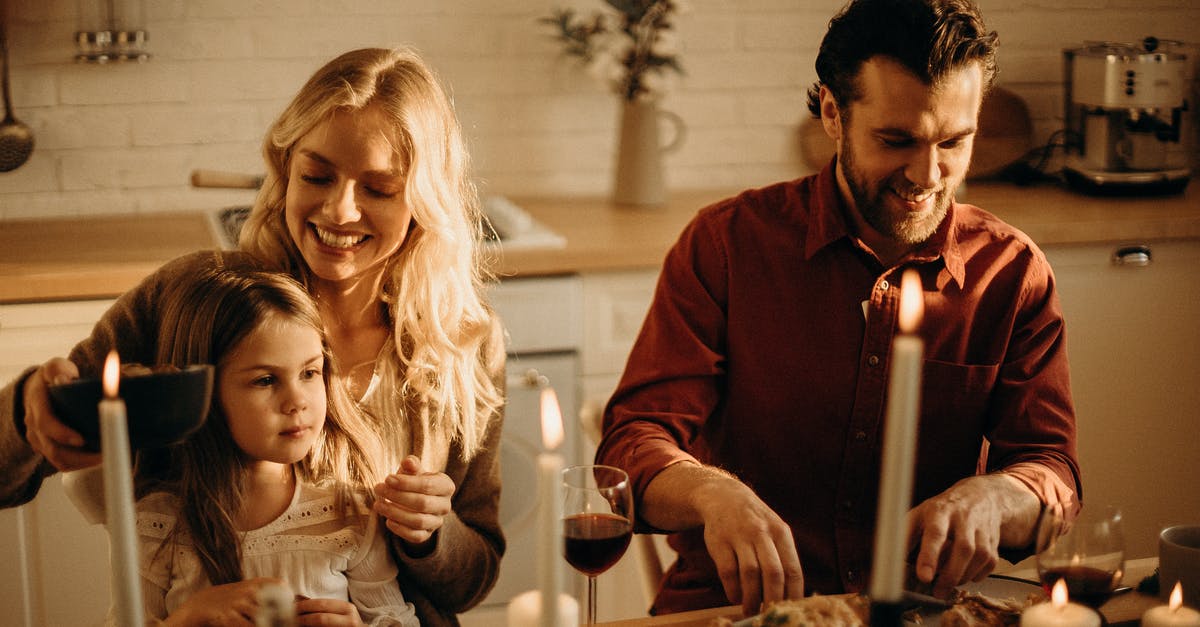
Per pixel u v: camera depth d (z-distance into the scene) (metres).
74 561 2.32
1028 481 1.45
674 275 1.71
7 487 1.36
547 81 3.18
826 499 1.67
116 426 0.82
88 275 2.41
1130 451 2.88
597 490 1.28
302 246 1.47
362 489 1.44
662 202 3.08
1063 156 3.35
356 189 1.45
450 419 1.54
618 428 1.59
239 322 1.34
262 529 1.37
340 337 1.53
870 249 1.63
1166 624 1.07
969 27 1.45
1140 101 2.92
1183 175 3.02
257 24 3.01
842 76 1.52
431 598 1.50
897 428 0.80
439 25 3.10
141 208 3.03
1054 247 2.75
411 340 1.54
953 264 1.63
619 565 2.62
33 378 1.18
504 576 2.62
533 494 2.63
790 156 3.36
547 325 2.60
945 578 1.30
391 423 1.52
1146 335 2.83
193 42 2.98
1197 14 3.39
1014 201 2.98
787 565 1.29
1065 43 3.34
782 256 1.67
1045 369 1.64
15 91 2.91
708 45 3.25
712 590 1.61
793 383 1.66
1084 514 1.21
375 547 1.42
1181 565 1.27
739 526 1.30
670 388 1.63
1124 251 2.78
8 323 2.40
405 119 1.45
